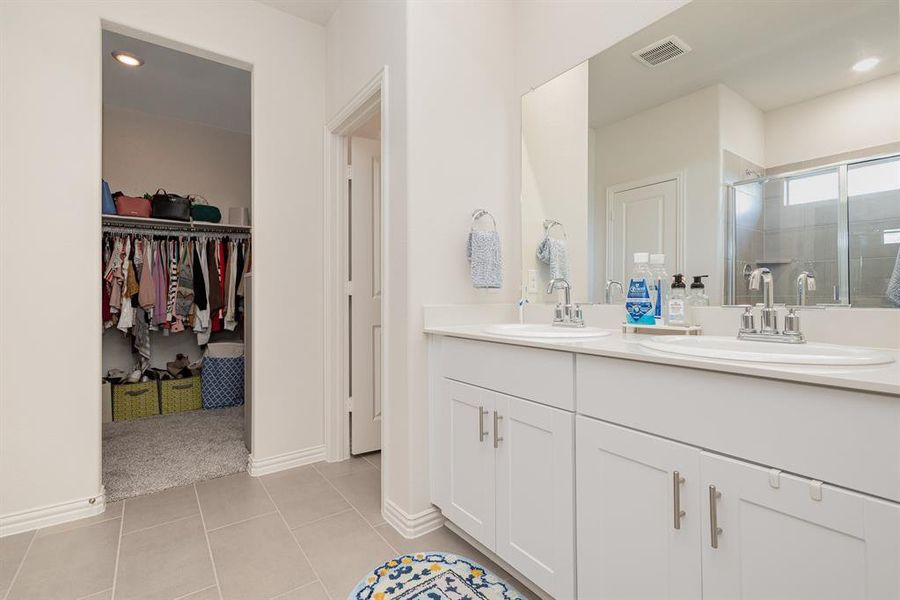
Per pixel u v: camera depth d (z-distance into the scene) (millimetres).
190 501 2043
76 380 1908
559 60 1916
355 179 2605
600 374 1128
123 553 1628
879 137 1110
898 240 1078
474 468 1564
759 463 839
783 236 1274
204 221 3697
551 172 1959
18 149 1808
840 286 1168
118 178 3771
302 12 2477
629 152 1663
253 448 2371
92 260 1947
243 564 1560
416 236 1801
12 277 1792
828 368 810
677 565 964
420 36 1821
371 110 2225
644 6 1599
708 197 1441
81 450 1908
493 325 1843
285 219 2475
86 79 1941
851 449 729
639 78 1624
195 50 2236
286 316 2473
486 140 2033
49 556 1607
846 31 1170
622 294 1705
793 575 794
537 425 1303
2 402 1771
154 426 3174
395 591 1403
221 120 4086
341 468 2457
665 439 988
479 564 1555
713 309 1418
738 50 1371
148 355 3590
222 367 3711
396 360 1862
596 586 1139
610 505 1102
